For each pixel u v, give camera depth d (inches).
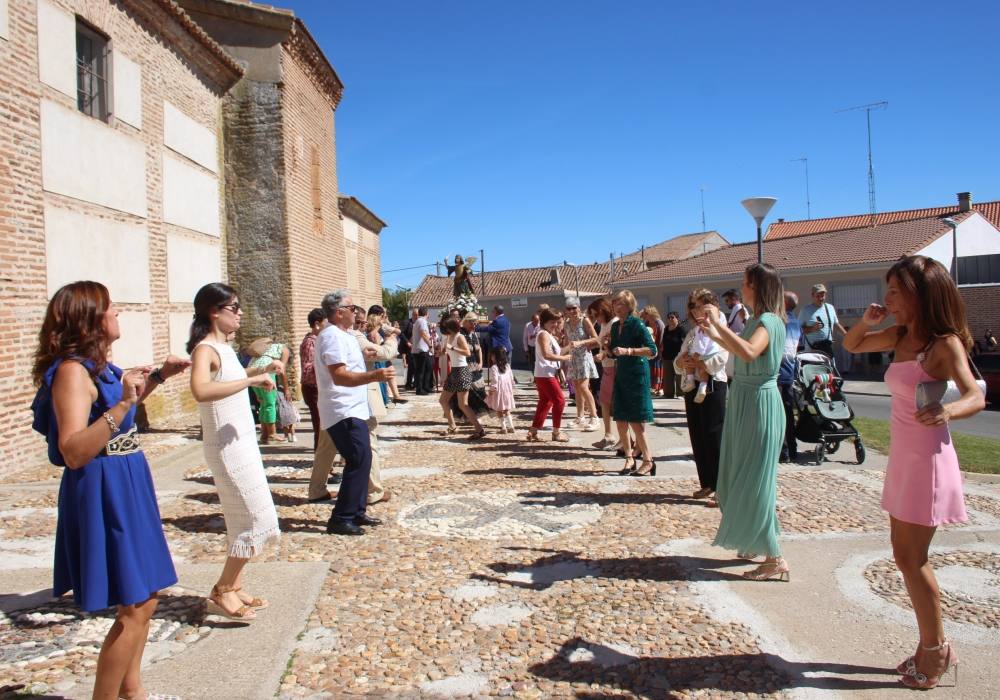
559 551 206.2
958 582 177.8
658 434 420.2
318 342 224.8
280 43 585.9
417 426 469.4
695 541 213.9
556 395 393.4
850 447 370.6
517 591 175.6
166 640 147.9
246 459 155.9
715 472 256.8
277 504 263.7
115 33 418.6
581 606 165.8
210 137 559.8
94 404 112.0
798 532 222.1
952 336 125.2
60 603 167.6
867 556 199.5
